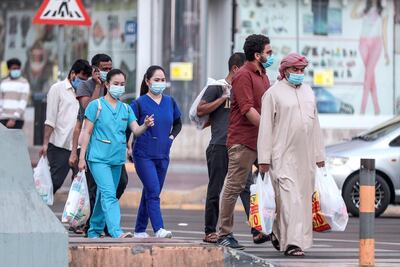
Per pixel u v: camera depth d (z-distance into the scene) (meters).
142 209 29.89
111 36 63.78
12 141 21.52
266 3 63.19
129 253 22.78
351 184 41.31
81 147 28.31
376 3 64.25
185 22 61.72
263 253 28.44
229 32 62.94
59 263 21.25
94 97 31.02
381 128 43.28
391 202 42.16
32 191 21.50
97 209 28.86
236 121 28.44
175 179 52.09
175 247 23.09
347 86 64.06
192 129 61.25
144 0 62.19
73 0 40.75
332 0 63.88
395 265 26.44
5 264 20.88
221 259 23.34
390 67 64.50
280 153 27.36
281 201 27.34
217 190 29.55
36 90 66.00
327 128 63.59
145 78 29.55
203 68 61.81
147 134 29.06
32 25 66.44
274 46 63.41
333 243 32.34
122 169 29.66
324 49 63.88
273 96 27.45
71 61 65.31
